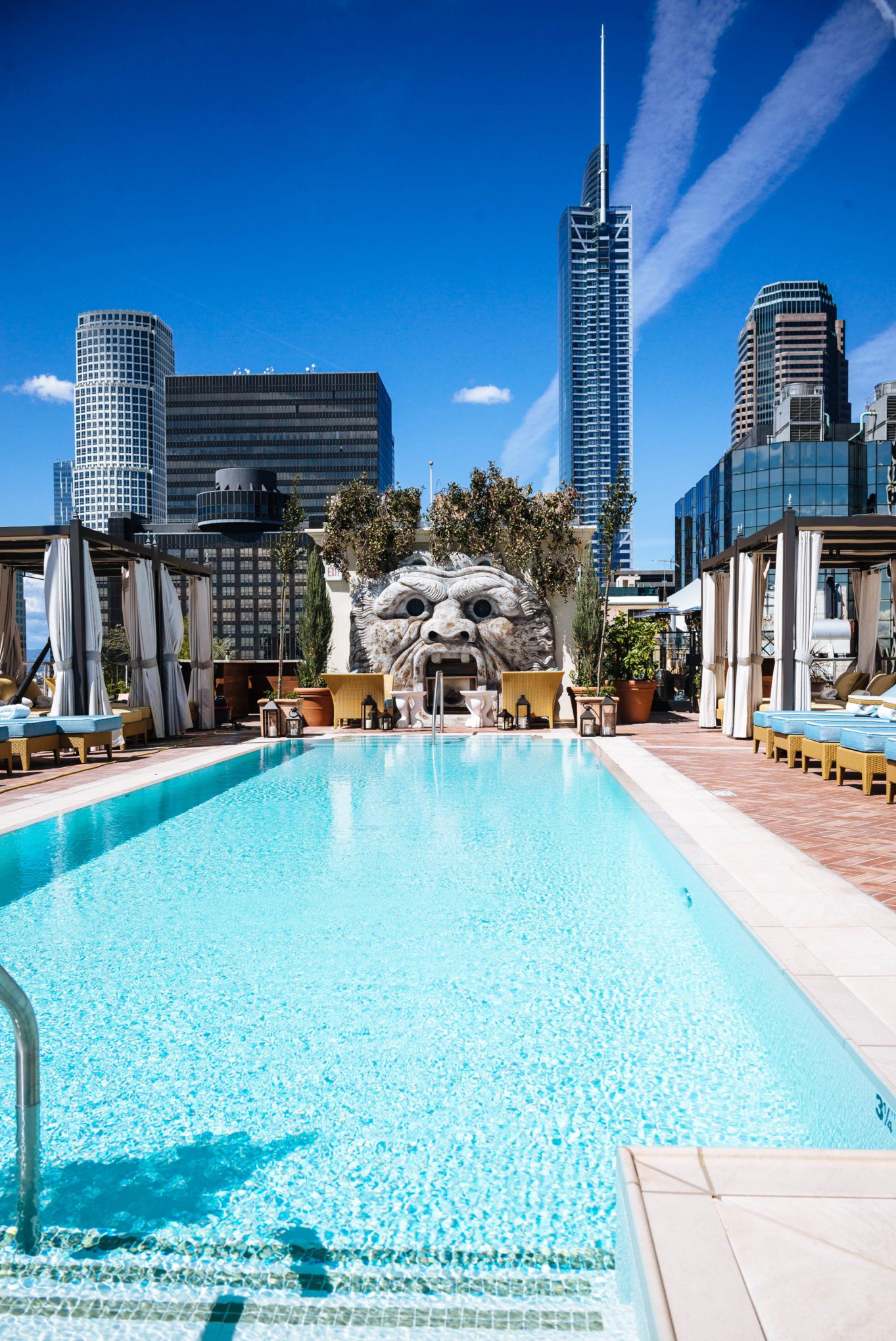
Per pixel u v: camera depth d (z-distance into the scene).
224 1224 2.33
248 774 10.96
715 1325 1.48
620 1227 2.00
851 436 65.62
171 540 138.50
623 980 4.03
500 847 6.81
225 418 149.00
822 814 7.46
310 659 18.66
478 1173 2.55
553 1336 1.91
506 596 17.45
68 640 13.07
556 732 15.87
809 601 12.60
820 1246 1.69
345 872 6.09
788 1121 2.80
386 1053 3.33
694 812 7.53
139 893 5.61
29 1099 2.30
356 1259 2.19
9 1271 2.15
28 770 11.09
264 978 4.12
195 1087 3.10
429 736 15.61
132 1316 1.99
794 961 3.73
